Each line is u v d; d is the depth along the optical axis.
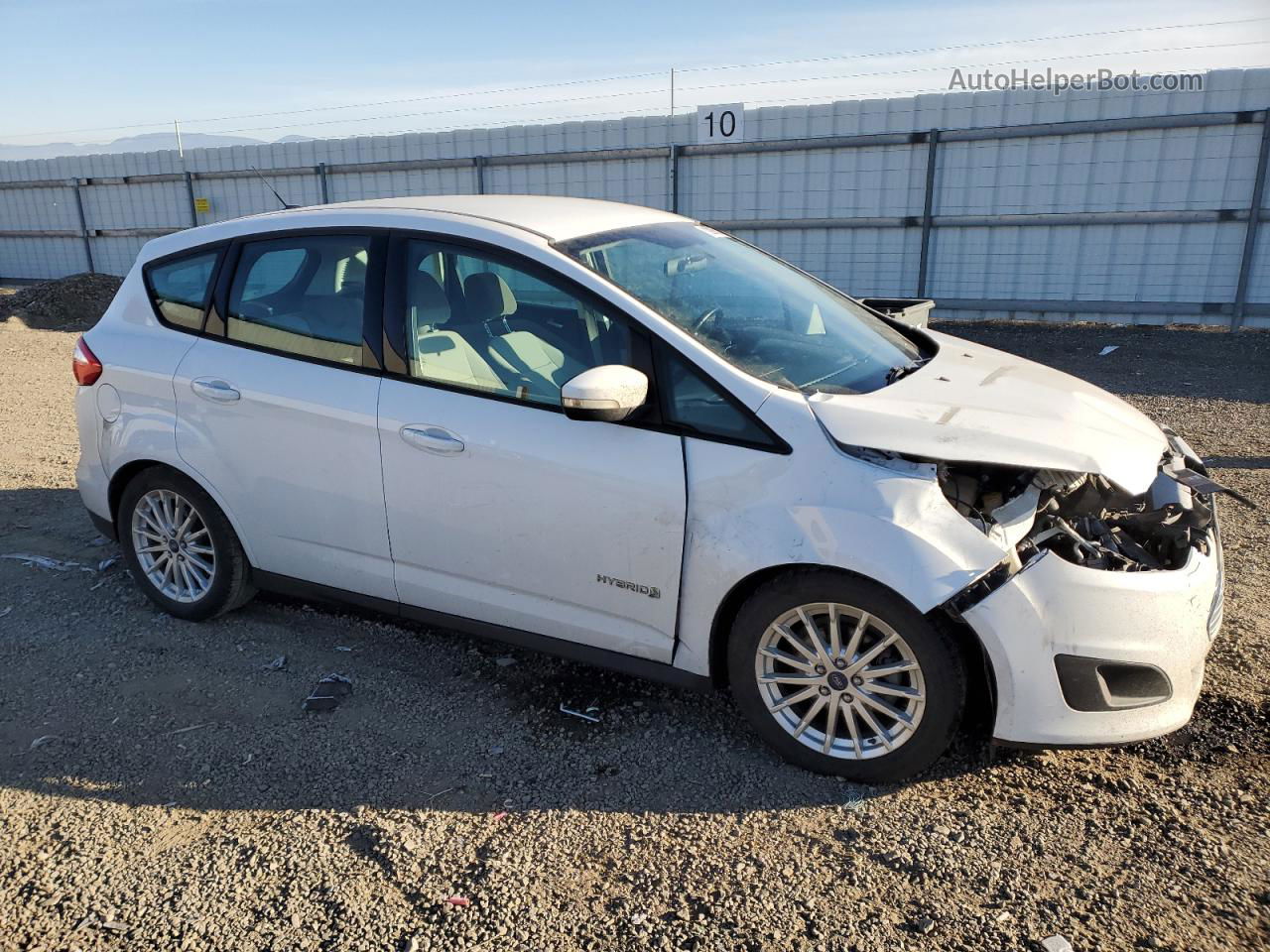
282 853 2.80
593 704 3.57
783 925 2.47
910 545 2.74
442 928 2.50
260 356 3.84
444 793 3.06
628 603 3.22
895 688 2.90
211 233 4.08
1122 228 11.48
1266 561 4.62
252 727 3.47
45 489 6.21
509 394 3.34
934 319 12.95
